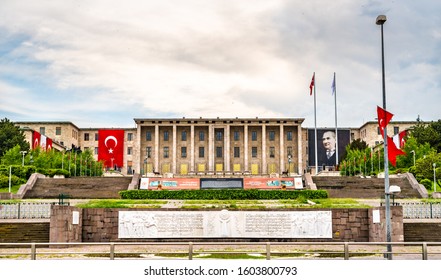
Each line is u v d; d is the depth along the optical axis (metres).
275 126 131.75
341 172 96.81
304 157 134.88
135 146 140.12
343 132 129.75
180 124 130.00
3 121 117.12
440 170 73.75
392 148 62.22
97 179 74.56
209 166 128.50
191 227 40.69
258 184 77.75
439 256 31.39
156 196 62.94
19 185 74.62
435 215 47.53
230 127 132.00
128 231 40.75
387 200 29.47
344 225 41.38
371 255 31.80
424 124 119.75
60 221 38.19
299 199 55.06
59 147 130.38
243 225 40.59
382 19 33.03
